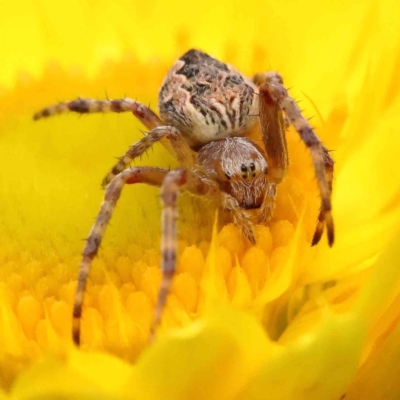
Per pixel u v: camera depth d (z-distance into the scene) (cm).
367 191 6
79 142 7
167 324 6
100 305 6
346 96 7
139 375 6
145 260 6
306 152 7
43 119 7
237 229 6
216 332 6
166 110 7
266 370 6
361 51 7
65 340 6
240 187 7
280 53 7
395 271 6
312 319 6
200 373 6
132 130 7
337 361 6
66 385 6
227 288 6
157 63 7
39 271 6
